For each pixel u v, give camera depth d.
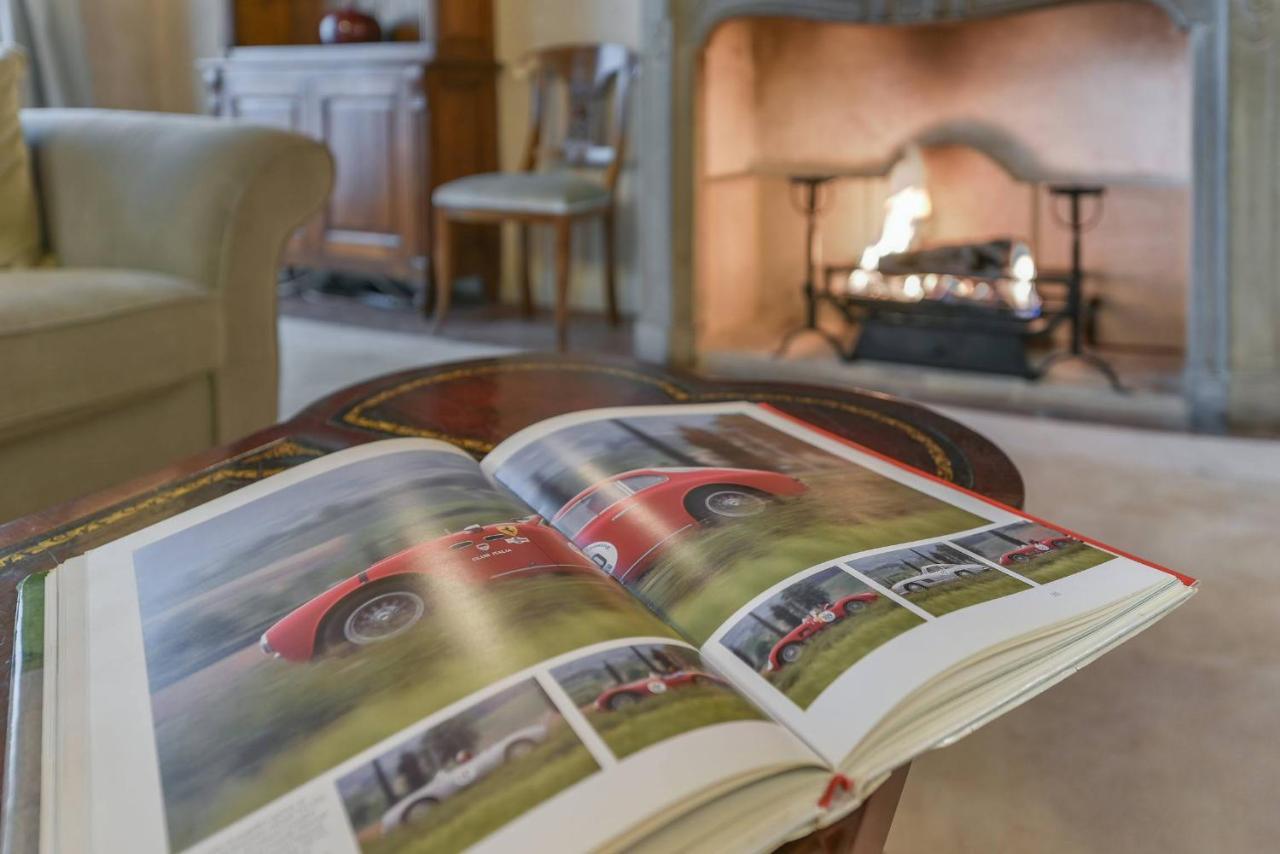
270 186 1.89
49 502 1.63
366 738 0.47
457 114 3.70
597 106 3.46
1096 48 2.81
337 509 0.73
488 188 3.22
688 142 2.97
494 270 3.98
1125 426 2.38
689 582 0.62
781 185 3.34
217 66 4.00
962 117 3.01
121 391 1.66
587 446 0.87
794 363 2.93
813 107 3.23
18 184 1.94
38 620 0.62
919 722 0.50
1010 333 2.68
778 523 0.69
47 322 1.54
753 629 0.56
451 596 0.58
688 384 1.25
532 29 3.77
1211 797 1.09
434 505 0.71
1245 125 2.27
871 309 2.88
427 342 3.29
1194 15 2.30
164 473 0.93
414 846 0.41
